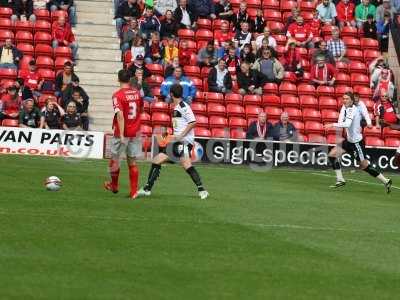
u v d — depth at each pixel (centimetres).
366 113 4822
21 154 5928
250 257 2731
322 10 7694
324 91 7044
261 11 7406
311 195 4478
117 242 2855
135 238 2941
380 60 7125
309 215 3678
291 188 4791
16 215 3269
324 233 3231
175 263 2602
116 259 2609
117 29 7138
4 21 6962
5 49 6550
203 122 6588
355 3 7912
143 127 6334
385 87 7006
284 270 2581
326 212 3809
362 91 7162
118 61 7012
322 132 6781
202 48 7006
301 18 7419
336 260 2750
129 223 3219
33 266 2469
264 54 6962
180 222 3300
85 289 2255
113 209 3528
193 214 3509
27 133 5962
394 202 4378
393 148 6375
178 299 2203
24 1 7050
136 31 6925
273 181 5150
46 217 3256
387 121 6812
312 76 7112
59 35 6869
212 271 2527
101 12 7344
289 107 6875
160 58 6894
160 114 6438
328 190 4809
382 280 2514
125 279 2380
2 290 2198
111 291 2248
